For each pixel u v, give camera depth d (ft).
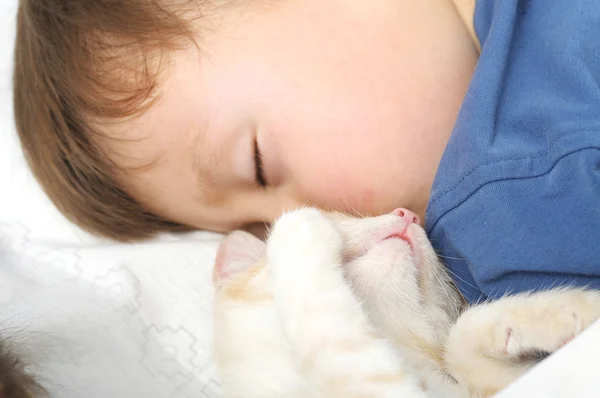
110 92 3.71
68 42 3.81
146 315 4.05
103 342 3.89
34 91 4.03
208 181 3.80
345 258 3.47
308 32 3.61
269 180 3.77
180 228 4.42
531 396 1.59
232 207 4.00
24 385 3.28
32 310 3.91
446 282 3.63
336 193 3.73
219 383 3.79
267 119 3.59
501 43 3.34
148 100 3.65
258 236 4.28
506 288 3.24
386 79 3.61
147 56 3.63
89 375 3.79
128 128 3.76
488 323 3.12
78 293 4.03
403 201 3.77
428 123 3.65
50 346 3.78
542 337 2.94
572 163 2.81
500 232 3.05
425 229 3.58
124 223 4.29
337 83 3.58
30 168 4.36
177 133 3.67
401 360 2.91
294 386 3.34
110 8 3.73
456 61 3.73
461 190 3.16
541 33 3.33
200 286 4.19
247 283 3.72
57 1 3.90
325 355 2.89
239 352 3.58
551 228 2.93
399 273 3.43
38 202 4.39
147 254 4.24
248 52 3.58
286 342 3.15
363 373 2.83
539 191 2.93
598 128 2.82
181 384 3.89
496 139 3.16
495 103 3.23
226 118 3.59
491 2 3.66
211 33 3.61
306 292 3.05
